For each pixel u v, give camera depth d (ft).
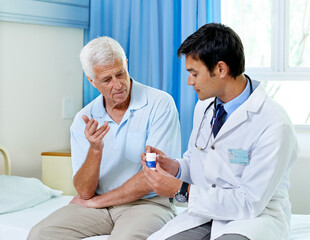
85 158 6.95
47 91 10.05
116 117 6.91
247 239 4.79
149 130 6.77
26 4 9.48
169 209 6.71
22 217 7.39
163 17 9.87
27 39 9.66
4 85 9.33
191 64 5.28
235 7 10.21
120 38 10.41
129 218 6.26
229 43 5.16
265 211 5.26
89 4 10.68
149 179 5.47
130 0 10.28
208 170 5.53
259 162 5.13
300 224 6.61
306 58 9.78
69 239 6.32
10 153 9.48
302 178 8.50
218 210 5.11
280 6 9.59
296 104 10.18
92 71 6.46
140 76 10.28
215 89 5.35
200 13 9.49
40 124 9.96
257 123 5.26
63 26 10.18
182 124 9.68
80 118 7.12
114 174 6.84
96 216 6.59
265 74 9.78
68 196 8.73
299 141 8.86
